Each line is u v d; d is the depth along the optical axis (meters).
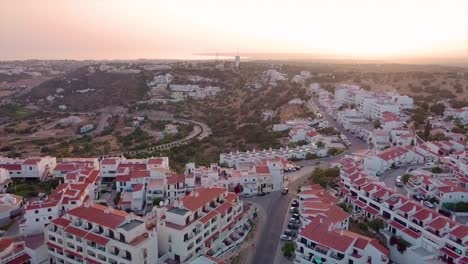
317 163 173.88
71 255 93.81
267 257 99.25
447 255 91.25
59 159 192.25
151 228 95.62
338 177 144.12
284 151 183.38
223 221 104.69
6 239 98.62
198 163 186.75
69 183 133.88
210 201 104.94
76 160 169.88
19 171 156.88
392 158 158.25
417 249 96.50
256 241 107.00
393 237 100.56
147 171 145.50
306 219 107.62
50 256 98.44
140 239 87.62
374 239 96.19
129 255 85.12
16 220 122.12
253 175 139.75
